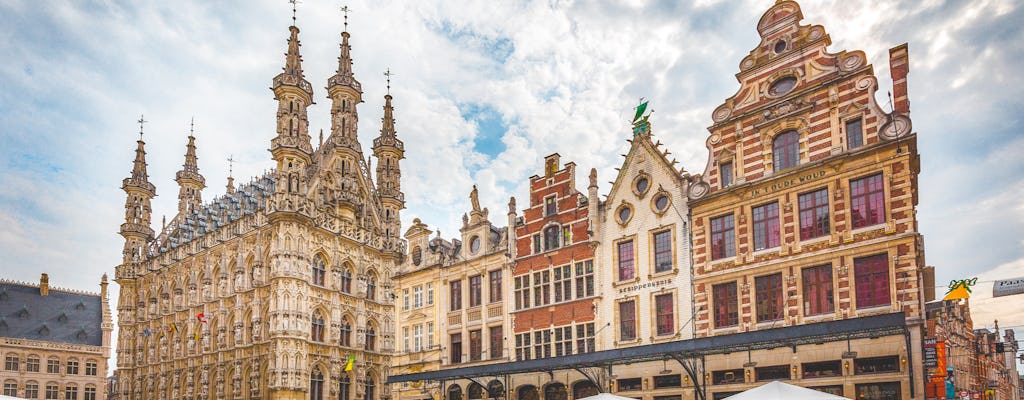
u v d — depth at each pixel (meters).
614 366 43.22
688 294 41.16
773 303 37.75
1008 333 83.56
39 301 98.00
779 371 36.72
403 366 57.06
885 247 33.97
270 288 62.22
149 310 81.69
